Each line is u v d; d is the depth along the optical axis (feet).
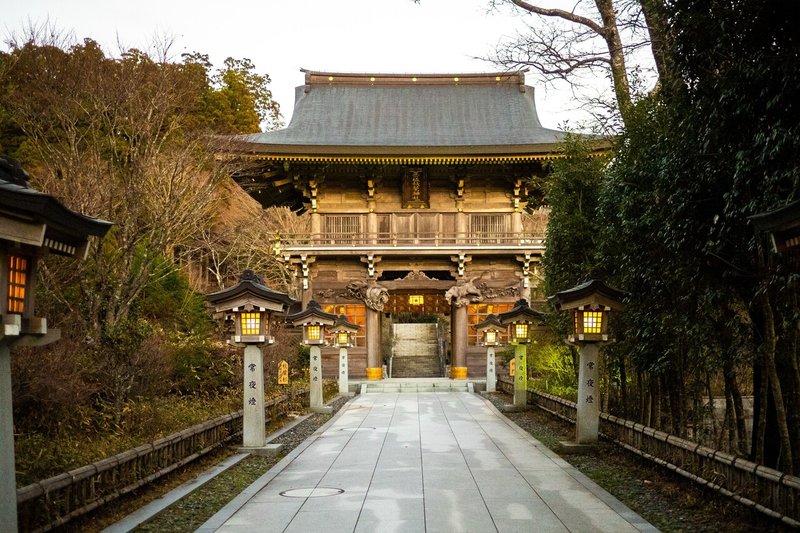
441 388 115.14
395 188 128.47
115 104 62.08
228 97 162.30
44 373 39.88
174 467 36.14
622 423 44.01
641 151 37.99
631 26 44.75
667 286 35.94
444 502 32.09
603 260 49.83
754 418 32.48
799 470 28.60
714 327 35.17
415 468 41.32
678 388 41.34
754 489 26.84
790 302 27.40
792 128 22.68
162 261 85.40
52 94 59.72
